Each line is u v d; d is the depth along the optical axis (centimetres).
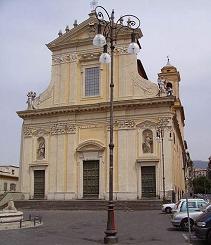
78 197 4409
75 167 4488
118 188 4203
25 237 1717
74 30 4741
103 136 4422
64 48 4812
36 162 4666
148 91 4328
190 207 2094
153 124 4206
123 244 1518
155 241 1602
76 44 4747
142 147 4212
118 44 4525
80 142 4522
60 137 4606
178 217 2022
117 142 4306
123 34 4491
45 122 4728
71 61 4753
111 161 1666
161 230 2025
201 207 2062
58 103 4709
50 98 4778
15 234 1828
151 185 4103
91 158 4428
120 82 4447
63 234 1858
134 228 2131
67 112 4603
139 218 2814
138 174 4166
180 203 2122
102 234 1861
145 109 4262
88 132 4503
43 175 4634
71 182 4444
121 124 4316
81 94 4641
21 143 4819
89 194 4384
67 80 4734
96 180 4388
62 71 4778
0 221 2100
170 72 6109
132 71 4431
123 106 4312
